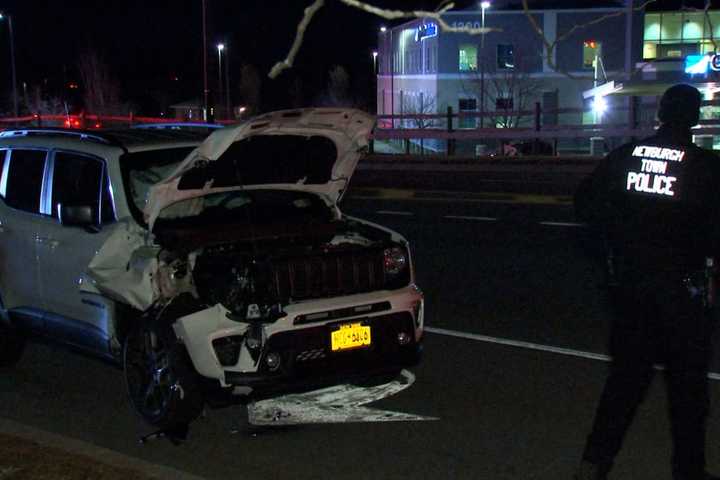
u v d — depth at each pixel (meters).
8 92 51.59
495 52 38.56
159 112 51.59
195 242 5.86
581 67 37.31
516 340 7.93
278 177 6.78
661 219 4.30
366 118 6.43
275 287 5.56
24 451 5.18
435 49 39.78
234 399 5.54
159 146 6.61
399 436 5.72
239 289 5.50
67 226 6.43
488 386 6.70
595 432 4.66
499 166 25.16
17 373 7.24
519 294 9.66
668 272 4.29
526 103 38.06
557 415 6.06
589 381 6.77
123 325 6.13
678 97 4.38
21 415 6.23
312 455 5.43
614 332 4.57
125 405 6.43
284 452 5.48
